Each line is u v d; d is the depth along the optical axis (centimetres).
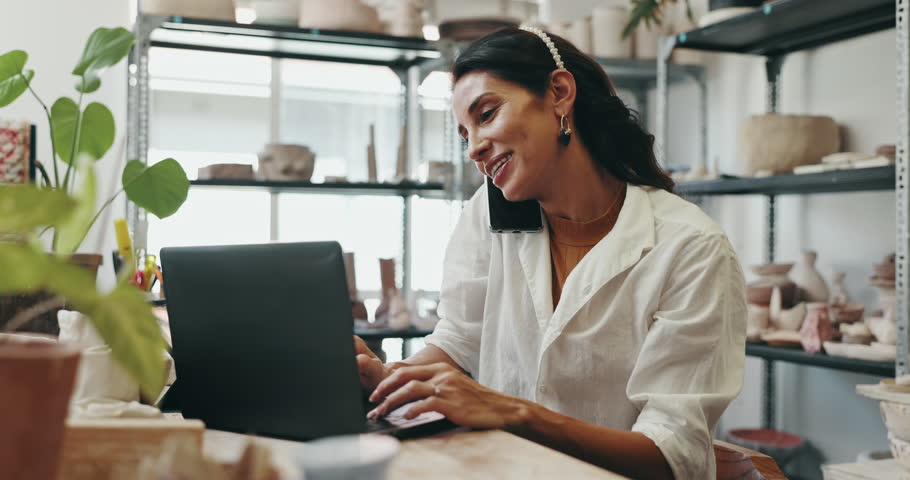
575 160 131
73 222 55
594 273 124
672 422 108
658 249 122
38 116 302
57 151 204
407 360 146
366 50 324
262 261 86
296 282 83
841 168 230
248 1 304
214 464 48
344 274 81
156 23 269
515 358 139
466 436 85
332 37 295
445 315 154
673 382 113
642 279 122
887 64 263
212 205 352
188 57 356
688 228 121
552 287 137
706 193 286
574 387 129
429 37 321
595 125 132
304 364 83
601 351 125
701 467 107
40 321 118
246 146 367
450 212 327
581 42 326
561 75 126
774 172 260
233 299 88
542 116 126
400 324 301
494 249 144
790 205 301
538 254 135
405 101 354
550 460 73
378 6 320
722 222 334
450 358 149
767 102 309
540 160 127
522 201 136
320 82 379
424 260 379
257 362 86
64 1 304
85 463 63
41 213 47
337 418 81
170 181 176
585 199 133
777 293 260
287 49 322
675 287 118
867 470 182
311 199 369
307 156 296
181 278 91
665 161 302
